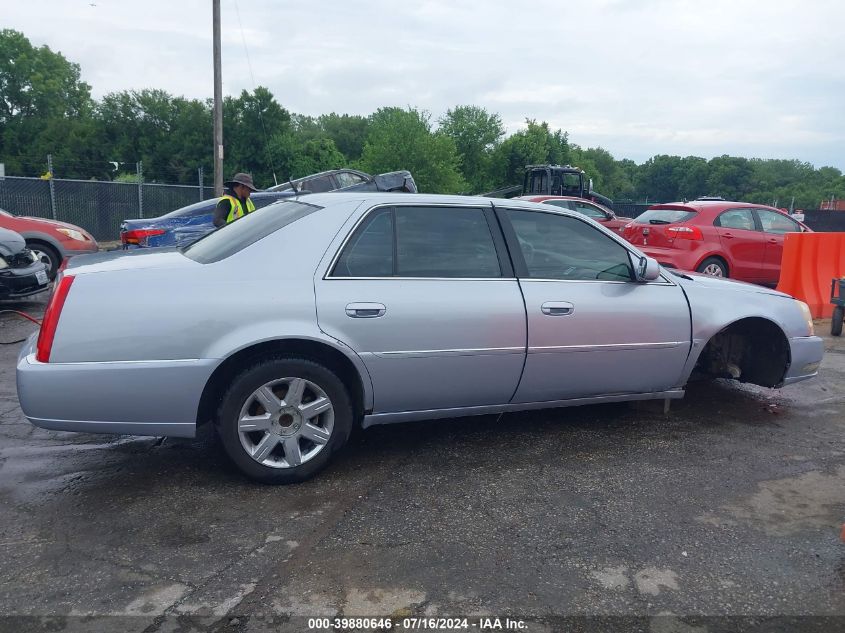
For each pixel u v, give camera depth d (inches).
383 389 147.8
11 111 2516.0
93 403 128.8
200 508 133.0
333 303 140.7
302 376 140.5
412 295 147.8
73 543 118.7
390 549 119.0
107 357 128.6
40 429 175.6
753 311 187.5
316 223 146.8
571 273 168.2
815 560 119.3
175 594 104.3
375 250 148.8
